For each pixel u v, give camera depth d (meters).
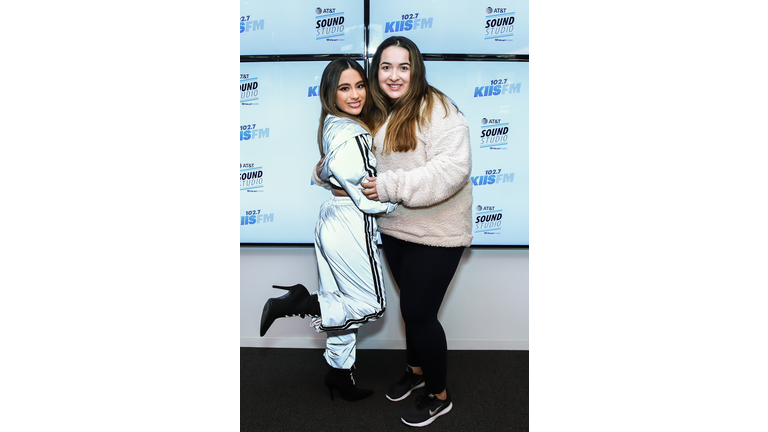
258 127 1.94
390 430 1.55
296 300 1.62
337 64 1.57
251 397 1.76
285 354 2.12
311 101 1.92
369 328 2.15
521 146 1.92
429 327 1.56
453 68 1.87
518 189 1.95
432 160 1.46
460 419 1.61
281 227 2.01
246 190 1.98
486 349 2.14
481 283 2.11
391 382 1.87
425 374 1.60
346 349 1.68
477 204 1.96
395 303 2.11
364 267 1.60
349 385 1.71
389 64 1.52
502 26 1.85
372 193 1.50
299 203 1.99
